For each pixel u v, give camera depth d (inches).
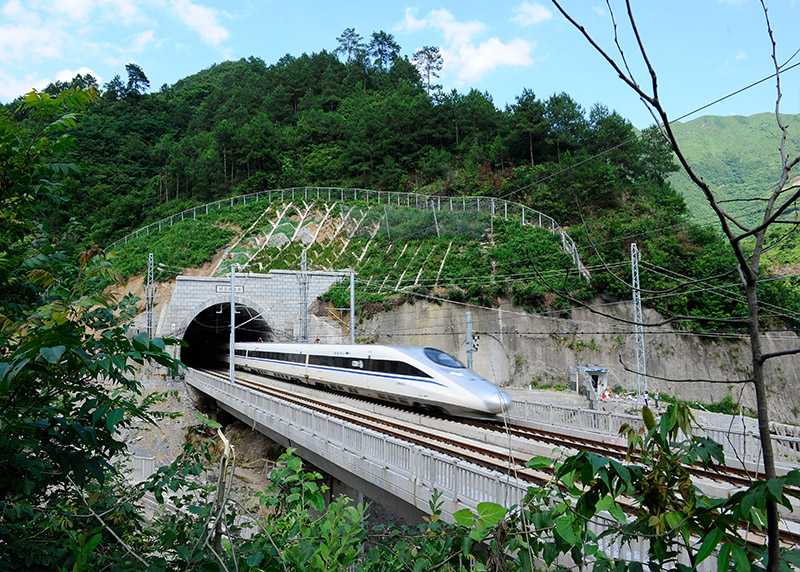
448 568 151.4
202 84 5226.4
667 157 2317.9
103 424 160.6
